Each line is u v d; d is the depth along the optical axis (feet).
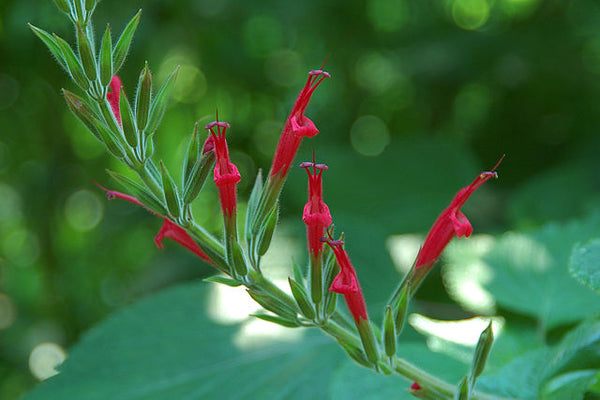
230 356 1.50
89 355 1.51
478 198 2.19
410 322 1.52
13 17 2.17
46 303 3.18
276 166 1.27
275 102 3.11
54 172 3.07
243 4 2.51
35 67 2.65
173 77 1.22
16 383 3.14
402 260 1.95
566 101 2.45
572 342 1.31
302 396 1.45
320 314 1.25
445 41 2.58
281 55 3.08
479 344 1.23
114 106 1.26
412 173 2.15
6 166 3.20
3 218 3.75
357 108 3.04
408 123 3.00
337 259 1.24
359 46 2.84
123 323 1.54
